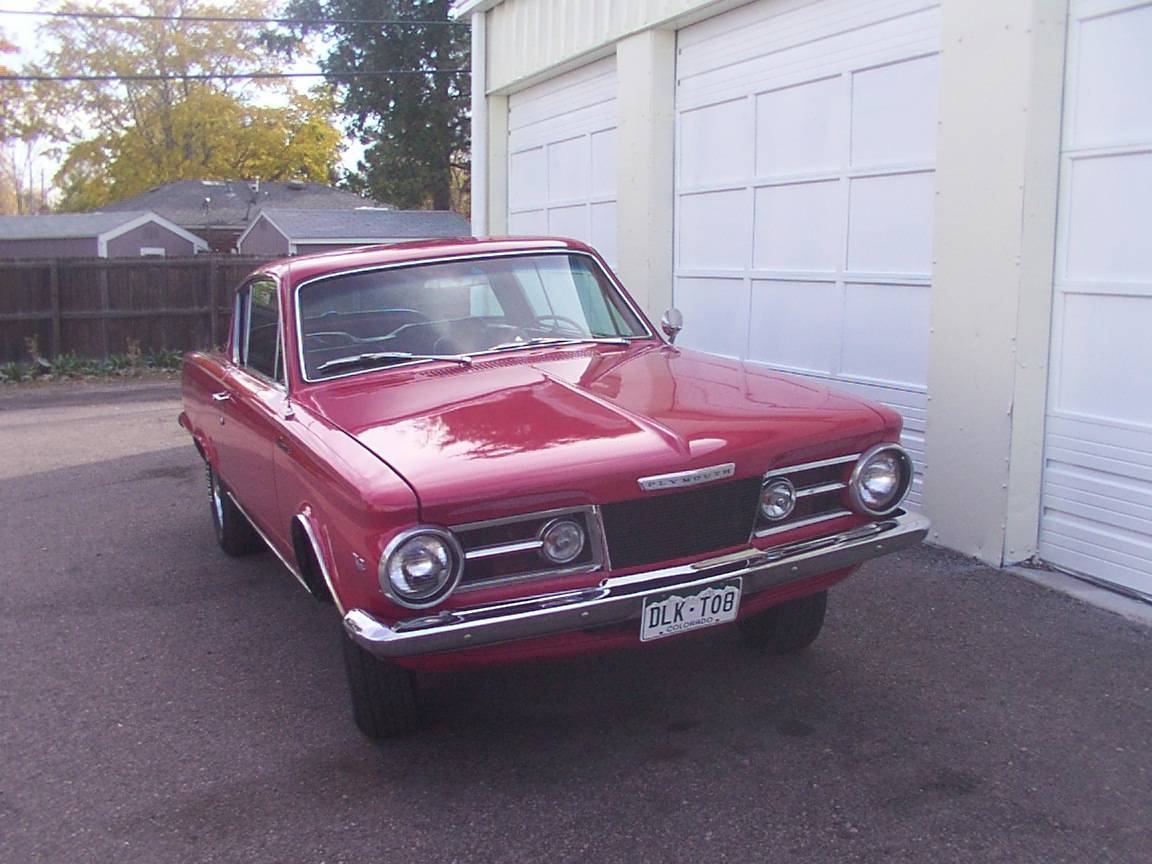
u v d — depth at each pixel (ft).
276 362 15.84
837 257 23.03
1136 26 16.24
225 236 132.26
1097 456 17.34
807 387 14.17
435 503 10.76
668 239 29.40
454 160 124.26
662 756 12.59
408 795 12.06
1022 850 10.37
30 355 61.93
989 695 13.70
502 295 16.26
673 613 11.55
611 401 13.07
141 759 13.24
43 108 157.48
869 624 16.21
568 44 32.71
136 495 28.07
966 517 19.15
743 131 26.07
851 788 11.63
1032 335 17.89
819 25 23.15
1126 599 16.84
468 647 10.89
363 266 16.02
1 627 18.19
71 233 106.73
